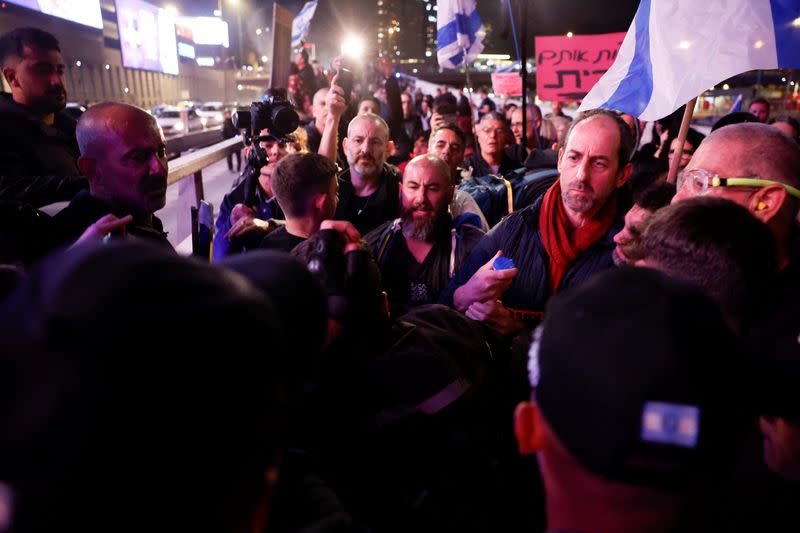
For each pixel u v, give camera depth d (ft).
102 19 92.48
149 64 111.34
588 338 1.70
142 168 5.74
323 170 6.35
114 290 1.15
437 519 3.70
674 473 1.62
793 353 2.98
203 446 1.20
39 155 8.46
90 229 4.04
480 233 8.19
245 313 1.32
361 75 33.83
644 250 3.31
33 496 1.11
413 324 4.58
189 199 12.26
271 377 1.41
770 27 5.65
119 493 1.12
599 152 6.20
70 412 1.08
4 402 1.13
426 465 3.78
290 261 2.26
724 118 9.50
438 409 3.89
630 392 1.58
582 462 1.69
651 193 5.44
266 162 8.39
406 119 31.63
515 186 10.95
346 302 3.45
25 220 5.01
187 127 73.31
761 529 3.20
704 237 2.97
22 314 1.18
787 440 3.18
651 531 1.73
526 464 4.27
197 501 1.23
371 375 3.69
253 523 1.48
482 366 4.61
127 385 1.09
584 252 6.53
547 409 1.82
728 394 1.65
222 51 167.02
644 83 6.37
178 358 1.15
